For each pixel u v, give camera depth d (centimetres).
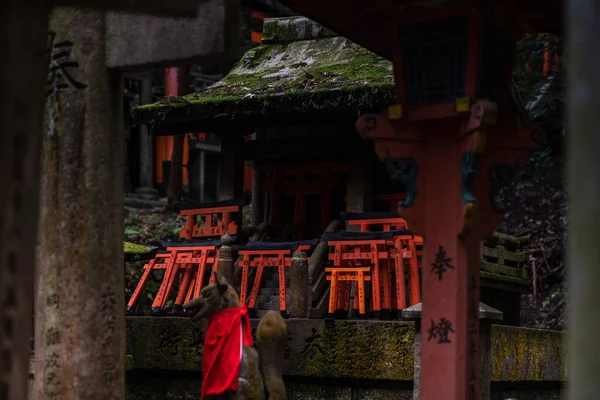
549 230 1836
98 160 697
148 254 1170
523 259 1253
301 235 1266
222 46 654
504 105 710
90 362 680
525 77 1622
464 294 680
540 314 1738
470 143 671
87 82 702
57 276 691
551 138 1739
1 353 432
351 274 1048
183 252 1147
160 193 2444
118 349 696
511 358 1075
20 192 439
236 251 1120
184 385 1137
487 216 700
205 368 903
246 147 1259
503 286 1196
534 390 1175
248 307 1091
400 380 1005
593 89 386
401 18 692
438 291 689
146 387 1159
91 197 692
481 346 945
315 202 1278
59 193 697
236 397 887
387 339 1009
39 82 452
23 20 445
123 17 697
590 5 389
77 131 698
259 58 1297
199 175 2508
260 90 1138
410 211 695
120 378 696
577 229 385
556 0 693
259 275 1097
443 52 682
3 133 434
